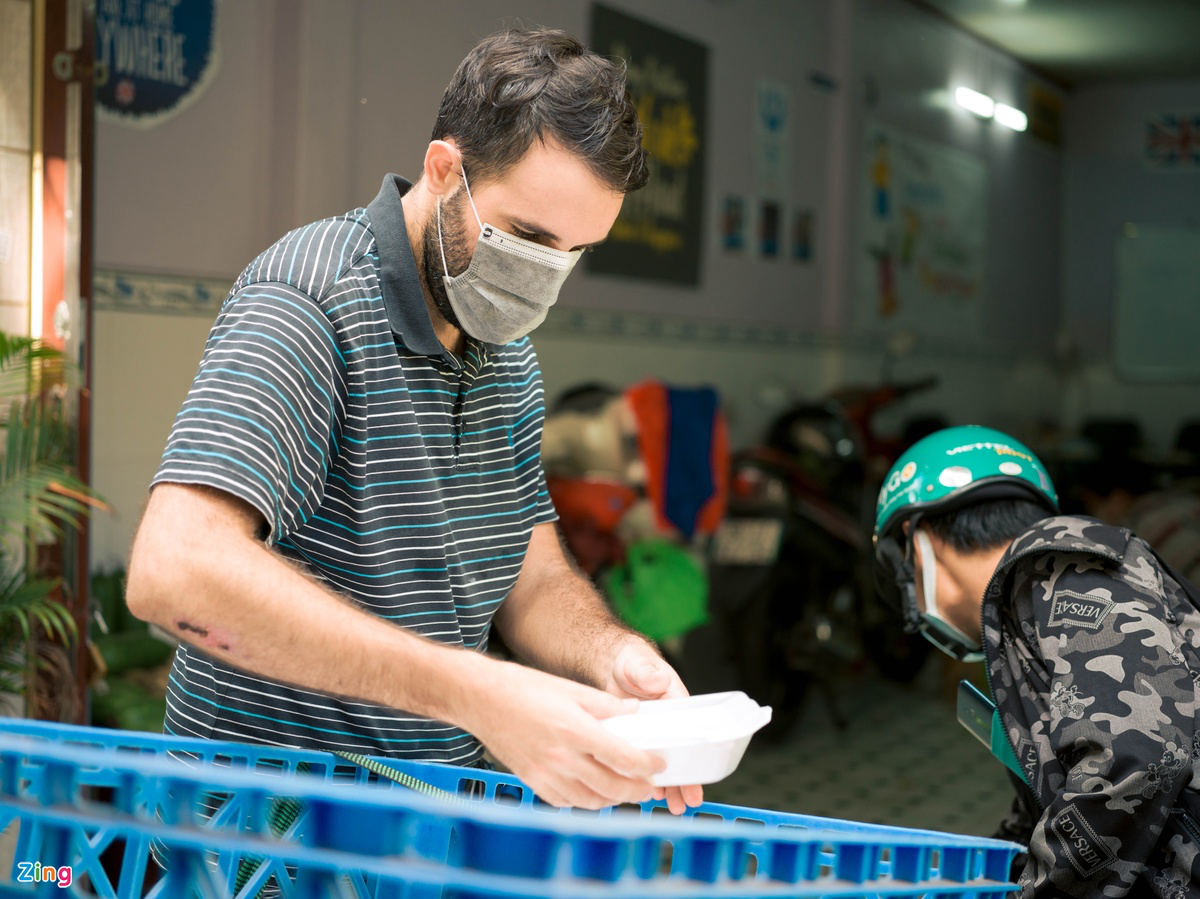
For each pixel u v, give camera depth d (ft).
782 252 19.94
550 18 13.73
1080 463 23.57
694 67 17.31
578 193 3.33
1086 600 3.78
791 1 19.83
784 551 14.05
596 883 1.86
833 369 21.50
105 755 1.94
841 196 21.45
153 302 10.50
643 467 12.32
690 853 2.13
